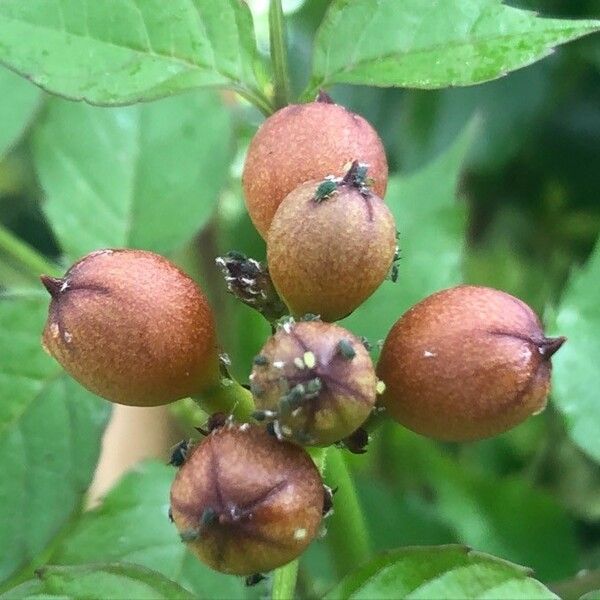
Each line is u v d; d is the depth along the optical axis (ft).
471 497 0.49
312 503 0.28
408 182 0.45
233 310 0.46
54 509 0.39
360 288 0.30
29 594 0.31
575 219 0.59
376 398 0.30
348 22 0.36
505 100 0.54
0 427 0.39
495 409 0.29
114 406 0.42
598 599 0.31
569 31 0.34
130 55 0.35
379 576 0.30
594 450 0.38
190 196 0.45
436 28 0.35
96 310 0.29
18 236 0.62
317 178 0.32
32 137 0.45
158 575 0.31
